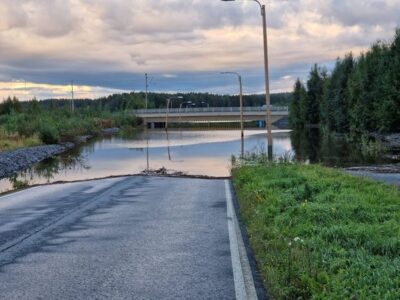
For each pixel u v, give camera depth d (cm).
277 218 919
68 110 10825
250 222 1019
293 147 4981
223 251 834
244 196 1340
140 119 13338
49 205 1419
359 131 7431
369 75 7262
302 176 1434
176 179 2117
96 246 887
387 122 6456
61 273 722
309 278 571
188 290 636
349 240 725
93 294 627
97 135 8825
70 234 995
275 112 12050
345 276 567
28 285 670
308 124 11500
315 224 844
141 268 740
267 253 741
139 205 1380
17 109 10819
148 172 2714
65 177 2739
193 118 12656
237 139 6681
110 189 1778
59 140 5991
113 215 1219
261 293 616
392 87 6425
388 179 1980
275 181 1353
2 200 1570
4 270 745
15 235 993
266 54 2225
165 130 11294
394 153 4072
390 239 703
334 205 965
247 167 1930
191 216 1182
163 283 666
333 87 9138
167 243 900
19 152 4209
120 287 652
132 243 905
